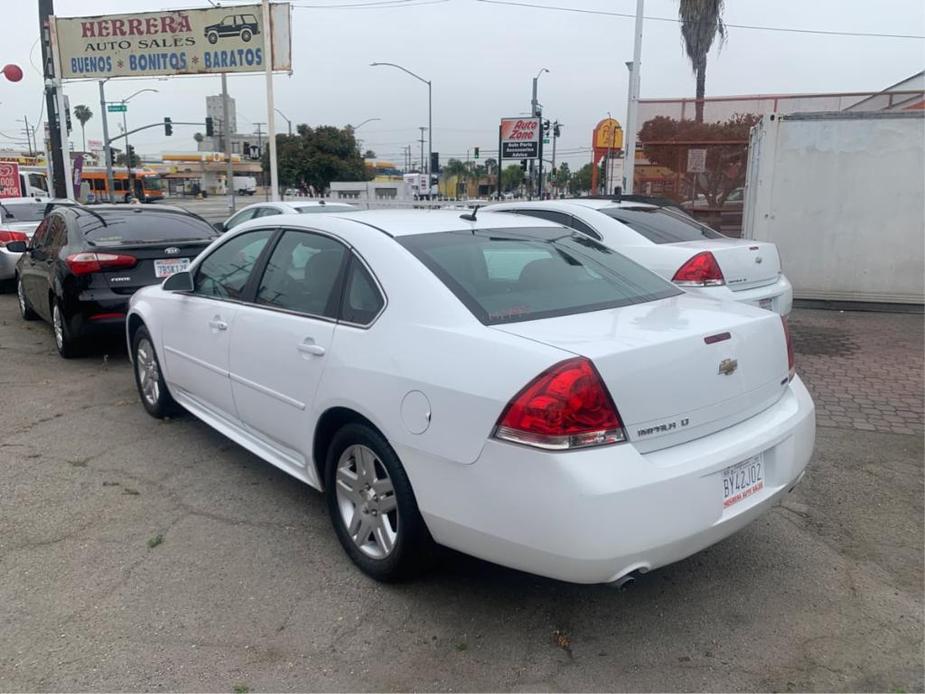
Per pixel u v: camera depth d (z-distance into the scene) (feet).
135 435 17.88
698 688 9.21
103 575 11.71
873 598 11.08
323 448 12.32
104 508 14.02
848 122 31.45
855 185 31.94
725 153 47.01
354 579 11.58
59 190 65.26
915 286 32.24
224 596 11.13
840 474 15.49
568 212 24.72
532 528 8.82
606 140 83.20
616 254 13.74
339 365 11.28
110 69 61.41
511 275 11.54
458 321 10.15
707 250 21.70
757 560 12.17
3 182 78.74
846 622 10.51
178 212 27.81
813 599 11.08
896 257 32.17
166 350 17.20
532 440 8.75
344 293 11.88
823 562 12.10
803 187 32.42
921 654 9.81
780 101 45.62
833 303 33.40
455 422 9.47
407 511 10.38
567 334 9.66
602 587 11.40
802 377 22.53
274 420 13.24
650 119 47.67
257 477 15.43
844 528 13.23
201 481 15.21
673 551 9.15
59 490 14.80
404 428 10.12
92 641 10.08
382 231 12.09
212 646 9.98
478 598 11.09
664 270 21.90
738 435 10.13
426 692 9.16
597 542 8.61
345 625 10.43
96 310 23.53
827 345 26.61
